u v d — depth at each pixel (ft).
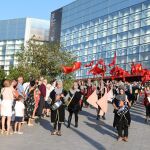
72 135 48.80
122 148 41.19
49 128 53.88
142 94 125.59
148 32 235.61
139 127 59.16
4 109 46.32
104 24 282.97
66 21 341.41
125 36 257.34
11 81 51.75
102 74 85.51
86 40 304.91
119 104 46.42
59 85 49.21
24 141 42.42
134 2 251.80
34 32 435.53
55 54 153.89
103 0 287.48
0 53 454.81
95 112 79.30
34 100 56.08
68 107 55.67
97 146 41.57
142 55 238.07
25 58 152.97
